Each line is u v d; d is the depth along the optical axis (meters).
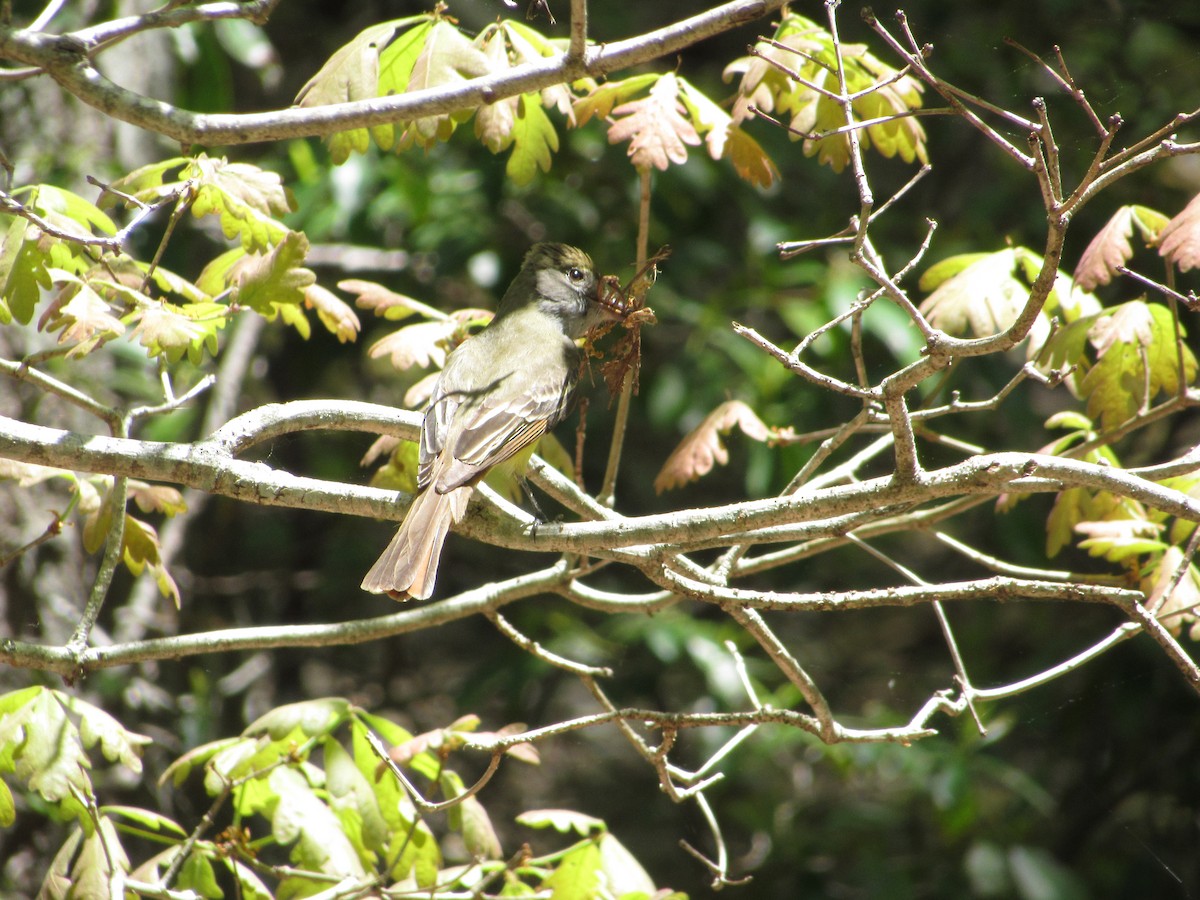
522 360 7.78
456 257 13.15
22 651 6.67
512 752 6.91
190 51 12.03
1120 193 12.82
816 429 12.71
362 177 12.97
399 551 6.31
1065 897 12.48
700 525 5.84
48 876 6.60
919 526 7.86
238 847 6.91
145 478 6.00
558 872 7.07
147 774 11.42
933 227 5.34
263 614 15.49
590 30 14.23
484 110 7.09
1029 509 13.43
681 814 15.20
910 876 13.05
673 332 14.38
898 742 6.37
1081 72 13.41
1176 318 6.87
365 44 6.94
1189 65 13.48
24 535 10.34
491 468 7.26
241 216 6.85
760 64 7.40
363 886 6.77
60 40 5.80
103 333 6.21
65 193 7.18
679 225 13.84
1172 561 7.39
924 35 13.59
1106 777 13.89
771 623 16.14
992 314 7.85
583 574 7.66
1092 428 8.46
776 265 13.34
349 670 16.06
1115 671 13.61
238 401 13.79
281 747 7.23
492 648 15.35
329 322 7.80
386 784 7.12
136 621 11.42
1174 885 13.36
